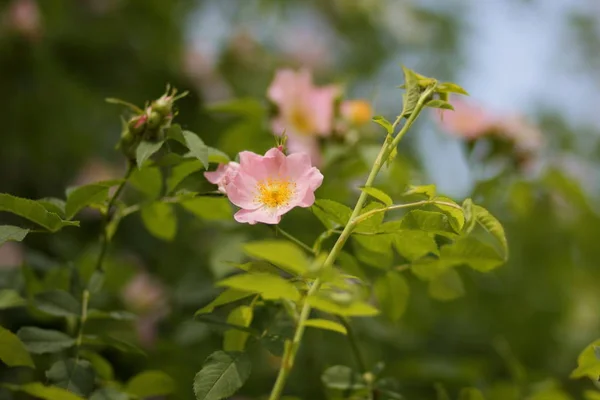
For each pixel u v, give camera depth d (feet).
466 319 4.92
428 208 3.53
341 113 4.18
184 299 4.10
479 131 4.37
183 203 3.53
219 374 3.11
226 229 4.03
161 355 4.01
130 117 3.36
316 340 4.09
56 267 3.70
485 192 4.30
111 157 5.84
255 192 3.15
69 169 5.68
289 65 7.06
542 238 4.99
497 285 5.11
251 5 7.45
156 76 5.72
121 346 3.38
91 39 5.74
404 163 4.29
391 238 3.32
